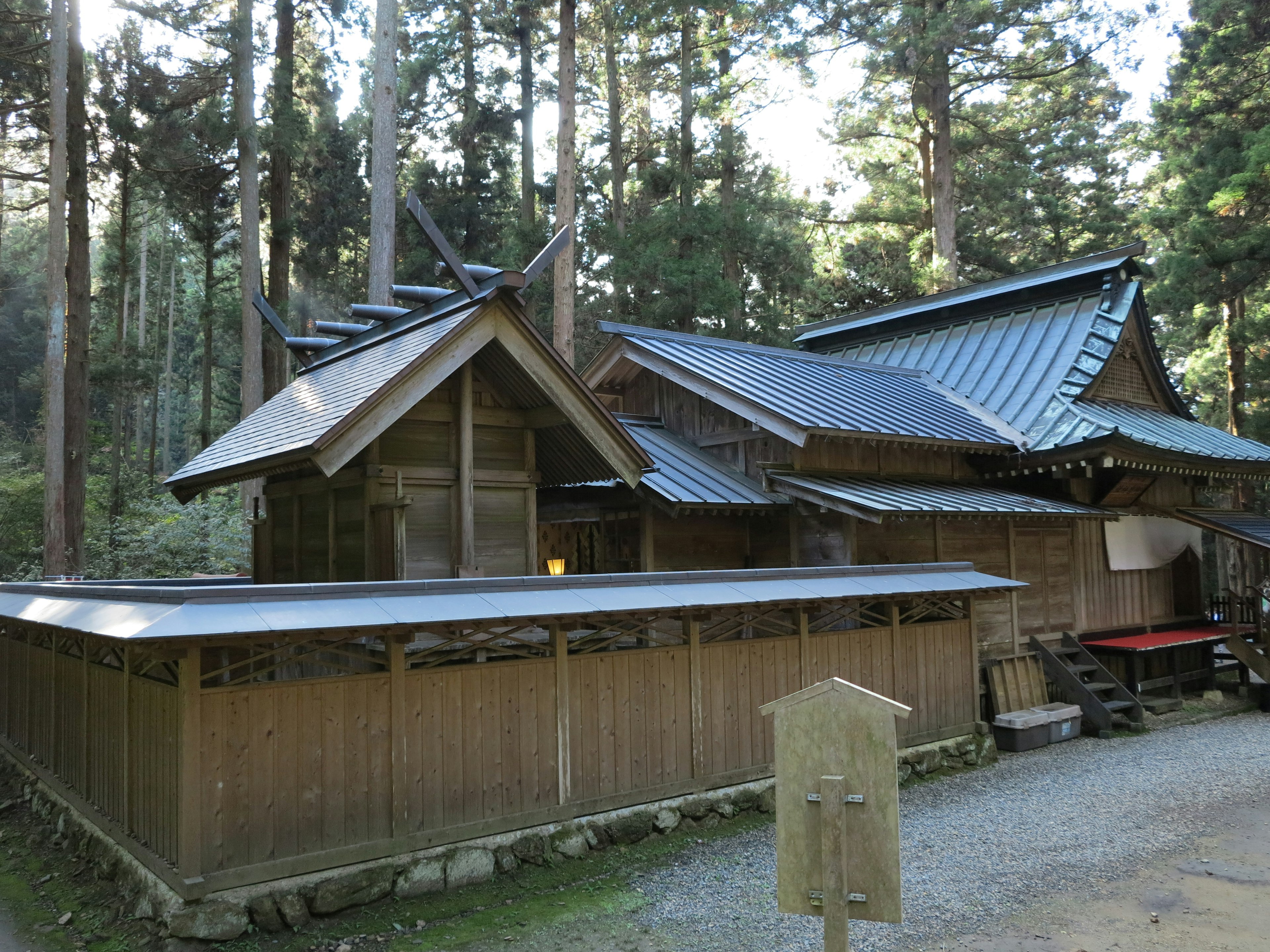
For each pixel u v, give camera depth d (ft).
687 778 27.84
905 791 32.71
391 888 21.25
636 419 47.98
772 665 30.68
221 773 19.27
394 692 21.98
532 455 29.86
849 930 20.13
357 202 101.50
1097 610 52.31
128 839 21.81
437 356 24.73
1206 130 79.30
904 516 38.22
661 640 29.19
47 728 30.37
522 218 90.58
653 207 100.22
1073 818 28.89
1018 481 52.42
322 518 29.27
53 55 53.62
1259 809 29.76
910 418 46.68
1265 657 51.08
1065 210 103.60
